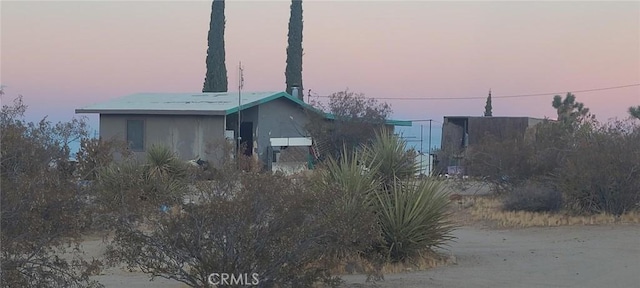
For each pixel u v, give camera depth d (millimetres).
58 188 7695
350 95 36281
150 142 36031
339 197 9031
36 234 7613
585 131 24125
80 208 8023
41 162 7992
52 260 8492
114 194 8352
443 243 14375
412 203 13555
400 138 16891
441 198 14156
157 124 36125
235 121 36969
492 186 27625
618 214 20688
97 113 36375
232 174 8711
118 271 12438
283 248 8461
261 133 37125
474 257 14484
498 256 14641
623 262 13641
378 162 14617
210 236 8383
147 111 35719
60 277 7984
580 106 41531
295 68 50719
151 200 8508
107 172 8977
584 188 20906
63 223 7754
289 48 50875
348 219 8836
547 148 25312
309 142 35219
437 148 42312
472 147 30438
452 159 35938
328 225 8641
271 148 35344
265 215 8461
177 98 39031
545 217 21000
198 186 8766
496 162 26641
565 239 17438
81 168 8195
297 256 8578
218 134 35125
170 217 8352
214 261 8383
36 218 7539
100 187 8258
